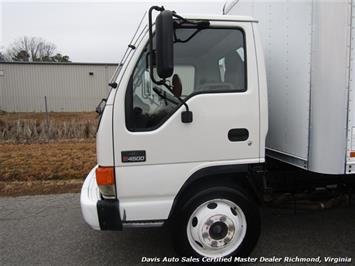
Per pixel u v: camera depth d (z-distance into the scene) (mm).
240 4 3256
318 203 2975
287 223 3488
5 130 9602
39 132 9984
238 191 2502
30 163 6469
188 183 2338
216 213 2480
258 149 2387
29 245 3098
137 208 2318
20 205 4270
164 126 2232
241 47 2338
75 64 26109
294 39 2418
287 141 2578
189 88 2289
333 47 2145
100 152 2219
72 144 8906
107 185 2242
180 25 2184
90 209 2305
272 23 2701
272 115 2787
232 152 2350
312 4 2205
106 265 2711
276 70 2684
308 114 2307
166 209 2363
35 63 25500
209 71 2311
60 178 5582
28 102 25797
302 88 2359
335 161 2240
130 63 2184
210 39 2295
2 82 25250
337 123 2209
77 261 2783
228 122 2312
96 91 26844
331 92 2180
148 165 2262
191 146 2287
